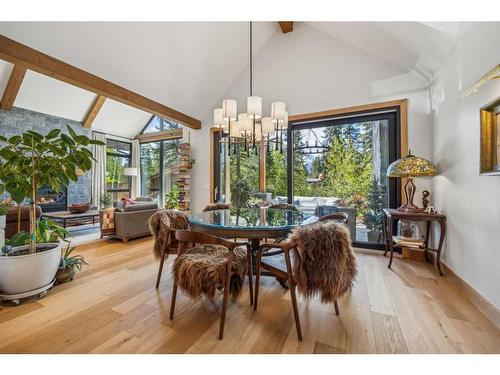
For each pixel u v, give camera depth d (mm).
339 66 3670
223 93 4695
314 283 1526
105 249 3615
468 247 2125
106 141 7375
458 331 1607
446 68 2559
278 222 2143
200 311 1865
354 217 3666
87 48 2811
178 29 3232
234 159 4660
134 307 1919
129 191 8078
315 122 3926
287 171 4086
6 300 1936
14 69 4820
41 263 2031
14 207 3355
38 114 5848
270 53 4207
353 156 3684
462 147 2234
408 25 2469
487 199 1843
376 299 2061
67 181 2227
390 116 3436
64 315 1793
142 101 3826
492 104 1689
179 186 5191
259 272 1889
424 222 3113
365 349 1437
